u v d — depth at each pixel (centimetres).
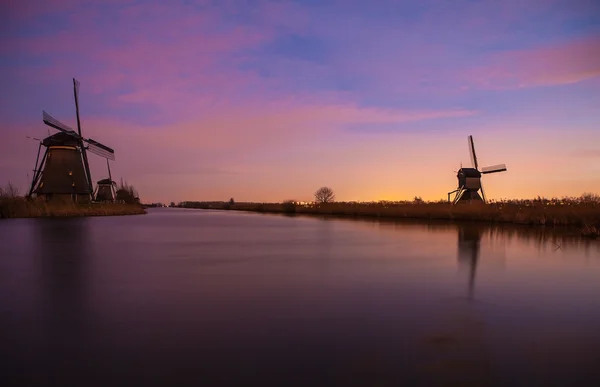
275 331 549
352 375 415
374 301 710
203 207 13900
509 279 910
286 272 989
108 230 2259
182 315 621
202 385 391
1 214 3541
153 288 807
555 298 738
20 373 418
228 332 544
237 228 2592
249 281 878
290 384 395
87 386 389
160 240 1744
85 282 862
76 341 508
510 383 399
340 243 1658
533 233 2089
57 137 4422
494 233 2111
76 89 4816
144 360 450
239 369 427
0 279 888
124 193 7600
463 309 662
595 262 1148
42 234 1948
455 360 454
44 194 4325
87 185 4694
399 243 1650
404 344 502
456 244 1609
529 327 571
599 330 560
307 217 4516
